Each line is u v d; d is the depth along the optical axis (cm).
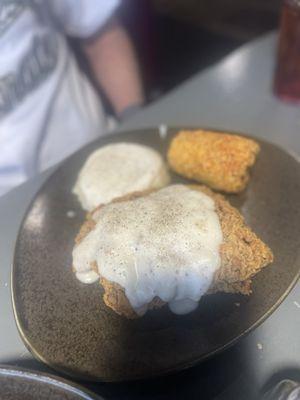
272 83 40
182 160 31
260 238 26
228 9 98
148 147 33
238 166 29
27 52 41
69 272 26
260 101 39
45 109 43
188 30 96
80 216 29
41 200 30
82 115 47
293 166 30
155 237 24
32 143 42
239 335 22
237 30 93
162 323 23
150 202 26
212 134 32
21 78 41
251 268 23
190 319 23
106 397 21
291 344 22
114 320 23
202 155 30
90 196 30
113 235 24
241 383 21
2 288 27
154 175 31
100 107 50
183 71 87
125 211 25
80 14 47
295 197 28
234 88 41
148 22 89
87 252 25
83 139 46
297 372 21
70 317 23
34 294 25
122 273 23
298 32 35
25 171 42
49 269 26
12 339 24
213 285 23
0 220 31
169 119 39
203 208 25
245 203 28
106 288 24
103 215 26
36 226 28
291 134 36
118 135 35
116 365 21
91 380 20
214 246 24
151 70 87
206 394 21
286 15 35
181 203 25
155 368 21
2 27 39
